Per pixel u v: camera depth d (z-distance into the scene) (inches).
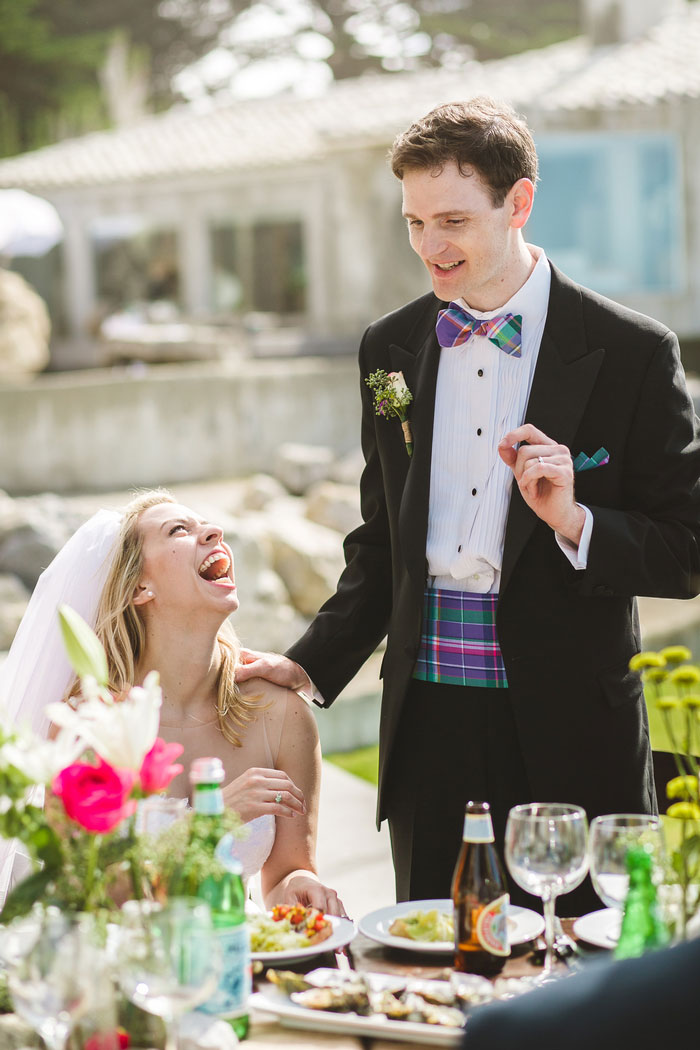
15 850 113.9
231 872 79.5
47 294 940.6
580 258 770.8
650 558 107.9
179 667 117.9
